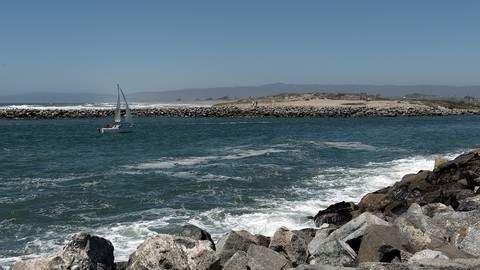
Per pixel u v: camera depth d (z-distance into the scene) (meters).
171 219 14.83
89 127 59.66
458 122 69.44
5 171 24.23
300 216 14.97
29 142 40.69
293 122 70.00
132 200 17.56
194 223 14.27
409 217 10.67
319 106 98.56
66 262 8.12
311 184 20.25
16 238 13.15
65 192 18.94
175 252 8.13
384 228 9.30
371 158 28.52
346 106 98.50
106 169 24.80
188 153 31.77
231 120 75.44
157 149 34.69
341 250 8.95
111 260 9.05
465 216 10.86
